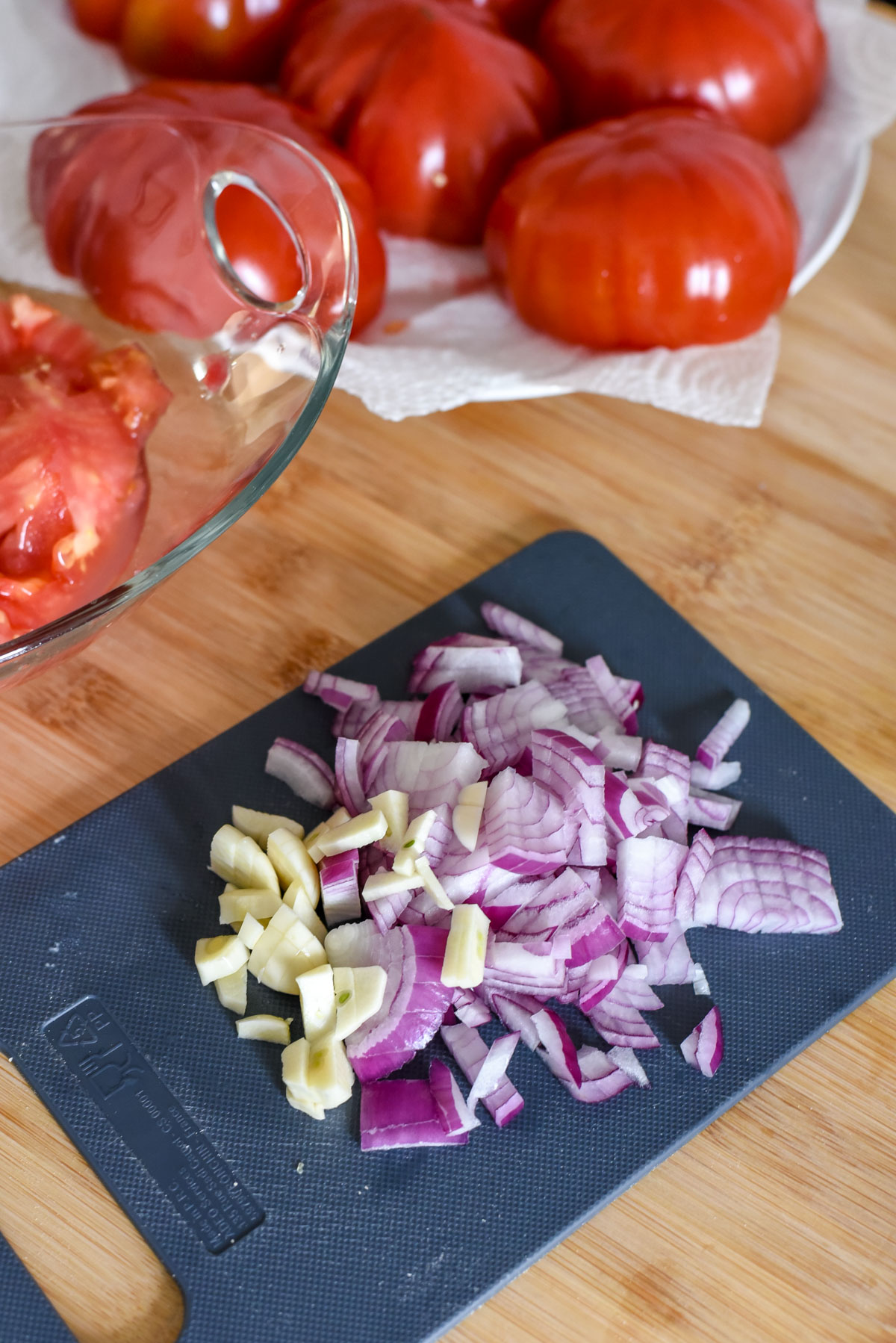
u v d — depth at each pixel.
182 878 0.53
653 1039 0.51
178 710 0.56
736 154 0.61
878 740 0.56
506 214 0.62
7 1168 0.49
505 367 0.62
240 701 0.56
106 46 0.70
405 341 0.63
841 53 0.68
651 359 0.62
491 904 0.52
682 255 0.60
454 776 0.53
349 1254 0.49
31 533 0.52
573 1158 0.50
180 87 0.64
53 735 0.55
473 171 0.64
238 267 0.58
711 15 0.64
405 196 0.65
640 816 0.53
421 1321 0.48
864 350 0.64
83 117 0.58
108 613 0.48
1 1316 0.48
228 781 0.55
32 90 0.69
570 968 0.52
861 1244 0.49
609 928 0.52
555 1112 0.50
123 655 0.56
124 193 0.57
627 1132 0.50
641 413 0.62
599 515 0.60
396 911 0.52
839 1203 0.50
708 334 0.62
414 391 0.61
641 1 0.65
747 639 0.58
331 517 0.59
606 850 0.53
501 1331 0.48
